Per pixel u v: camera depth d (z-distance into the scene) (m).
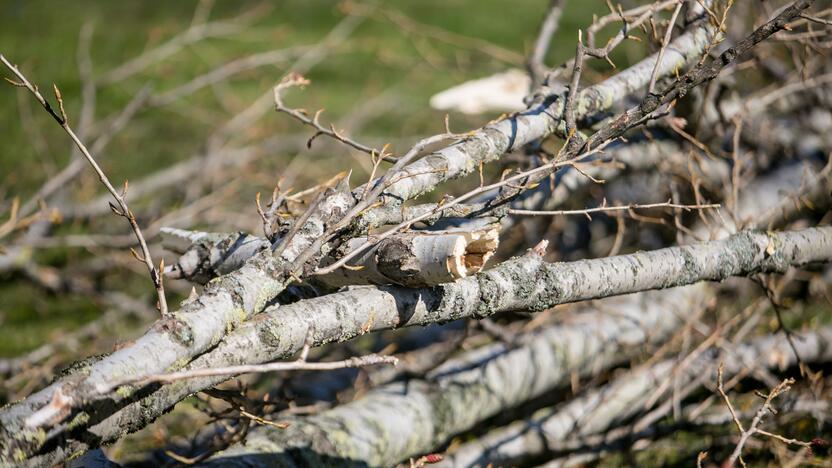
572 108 2.89
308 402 4.23
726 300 5.62
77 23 14.37
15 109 10.52
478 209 2.81
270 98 7.21
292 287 2.70
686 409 4.66
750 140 5.35
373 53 12.29
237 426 3.48
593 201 5.55
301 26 13.83
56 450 1.91
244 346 2.22
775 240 3.23
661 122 4.30
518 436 4.18
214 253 2.80
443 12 14.05
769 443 4.18
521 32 13.21
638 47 6.66
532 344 4.44
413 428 3.84
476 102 4.65
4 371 4.87
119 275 6.67
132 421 2.07
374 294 2.44
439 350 4.34
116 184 7.95
